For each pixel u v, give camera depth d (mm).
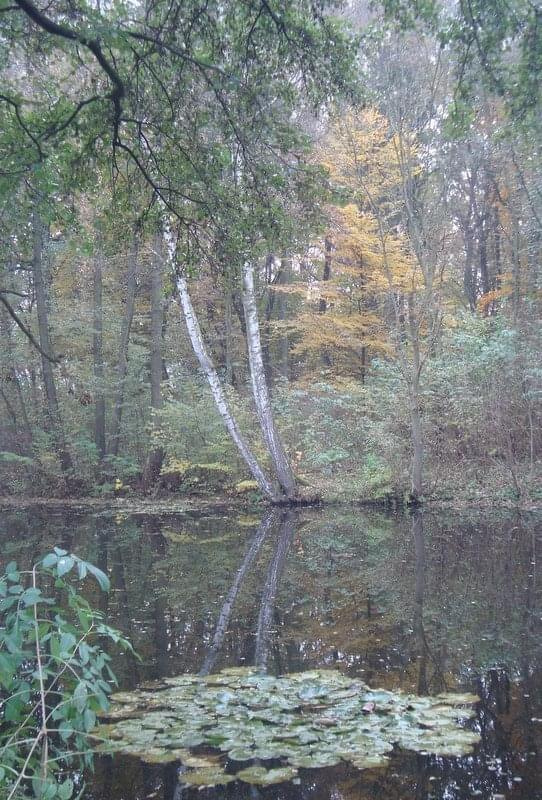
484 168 18438
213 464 16297
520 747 3664
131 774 3406
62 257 18953
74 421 18547
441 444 15516
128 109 6398
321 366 21516
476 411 14961
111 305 21188
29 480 17750
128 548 10570
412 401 14164
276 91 6254
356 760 3473
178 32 5906
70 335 18688
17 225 7418
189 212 7230
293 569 8766
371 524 12555
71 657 3039
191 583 8023
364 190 14312
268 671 4930
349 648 5449
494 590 7367
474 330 15336
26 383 19266
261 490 15469
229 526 12836
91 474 17906
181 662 5152
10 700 3033
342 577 8219
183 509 15266
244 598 7230
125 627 6156
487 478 14797
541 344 14523
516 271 17312
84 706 2891
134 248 15805
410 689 4527
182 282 14586
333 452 15688
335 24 5777
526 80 5645
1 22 5812
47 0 5848
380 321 17797
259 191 6840
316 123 15008
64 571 2895
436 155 15016
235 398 16828
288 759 3477
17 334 18078
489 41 5496
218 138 7348
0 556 9727
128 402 18766
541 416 14734
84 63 6223
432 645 5496
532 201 15406
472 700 4277
